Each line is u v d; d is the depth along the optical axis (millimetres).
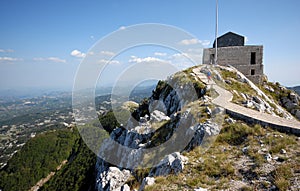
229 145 13047
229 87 27578
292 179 8039
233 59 36938
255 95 26766
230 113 17000
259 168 9375
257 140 12484
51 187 42219
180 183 9523
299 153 10078
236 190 8203
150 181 10414
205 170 10266
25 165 62656
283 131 13062
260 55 36625
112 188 15328
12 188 57125
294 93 36500
